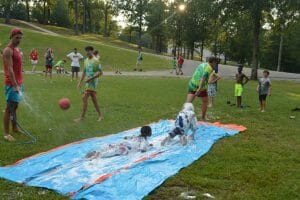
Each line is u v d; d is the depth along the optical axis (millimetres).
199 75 11758
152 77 29625
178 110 14297
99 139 9328
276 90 25359
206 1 33219
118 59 43812
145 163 7527
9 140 9133
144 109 14219
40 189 6402
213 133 10305
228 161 8180
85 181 6613
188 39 75500
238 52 80250
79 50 46219
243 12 33250
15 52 9148
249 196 6434
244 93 21328
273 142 10016
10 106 9195
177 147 8812
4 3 67812
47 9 91750
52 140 9461
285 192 6660
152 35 87125
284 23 33000
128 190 6309
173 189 6590
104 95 17391
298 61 78000
